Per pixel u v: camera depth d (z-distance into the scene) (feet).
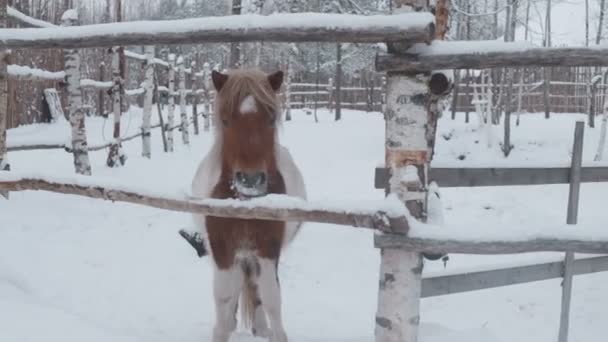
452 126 46.50
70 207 22.90
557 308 20.72
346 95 84.33
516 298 21.45
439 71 9.16
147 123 38.50
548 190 33.88
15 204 22.09
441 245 8.88
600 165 13.44
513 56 8.56
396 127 9.23
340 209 9.21
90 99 56.49
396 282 9.45
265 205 9.66
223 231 11.35
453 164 13.05
